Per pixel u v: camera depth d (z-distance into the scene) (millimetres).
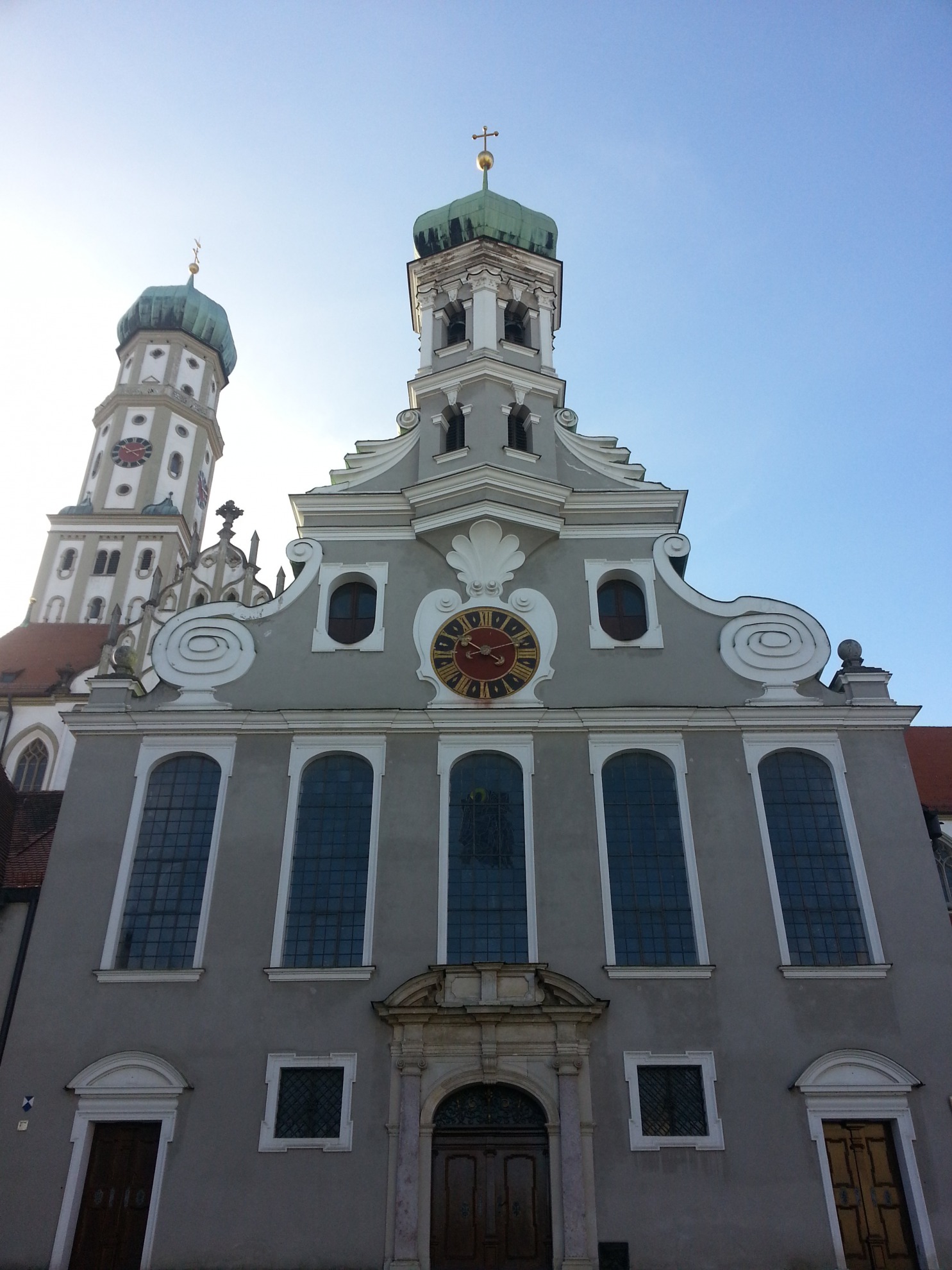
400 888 23141
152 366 74188
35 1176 20438
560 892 23094
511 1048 21328
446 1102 21250
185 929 22984
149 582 61938
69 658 52688
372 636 26672
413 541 28359
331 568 27875
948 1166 20328
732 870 23328
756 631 26594
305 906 23156
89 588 61781
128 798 24359
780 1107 20906
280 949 22516
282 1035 21594
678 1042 21500
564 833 23766
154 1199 20219
